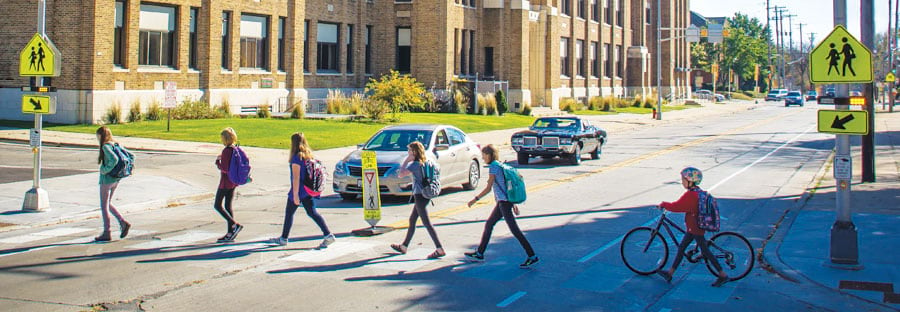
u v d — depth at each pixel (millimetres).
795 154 30266
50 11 31922
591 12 70875
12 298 8719
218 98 37375
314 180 11750
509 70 54062
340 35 45938
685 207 9641
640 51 80688
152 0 33906
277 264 10648
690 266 10695
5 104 33031
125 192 17234
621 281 9859
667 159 27891
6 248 11742
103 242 12281
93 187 17812
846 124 10297
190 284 9461
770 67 135750
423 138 17859
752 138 39500
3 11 32750
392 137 18047
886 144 33906
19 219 14000
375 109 38656
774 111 76438
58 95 31875
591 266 10664
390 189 16562
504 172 10547
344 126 35375
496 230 13391
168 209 16203
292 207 11805
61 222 14328
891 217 14461
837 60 10289
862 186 19281
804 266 10617
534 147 25609
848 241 10414
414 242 12273
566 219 14625
